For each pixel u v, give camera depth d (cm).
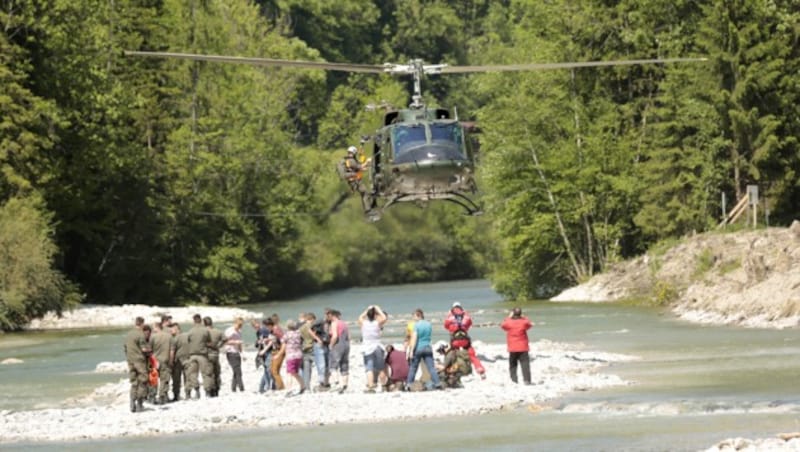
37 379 6194
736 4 10981
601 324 8350
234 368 5088
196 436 4091
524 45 13138
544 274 12744
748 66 10869
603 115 12325
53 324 10844
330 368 5031
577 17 12481
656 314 9025
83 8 12419
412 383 4850
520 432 3922
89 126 12306
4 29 11581
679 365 5538
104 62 13162
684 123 11225
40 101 11375
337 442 3875
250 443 3909
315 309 13312
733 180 11150
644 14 12388
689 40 12194
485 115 12644
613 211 12344
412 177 5038
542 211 12456
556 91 12444
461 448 3694
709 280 9169
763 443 3450
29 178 11406
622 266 11388
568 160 12162
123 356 7431
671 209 11300
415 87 4806
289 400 4697
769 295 7788
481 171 12850
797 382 4747
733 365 5422
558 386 4869
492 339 7462
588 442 3700
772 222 11019
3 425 4372
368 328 4881
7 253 10431
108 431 4206
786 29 11150
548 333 7744
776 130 10862
